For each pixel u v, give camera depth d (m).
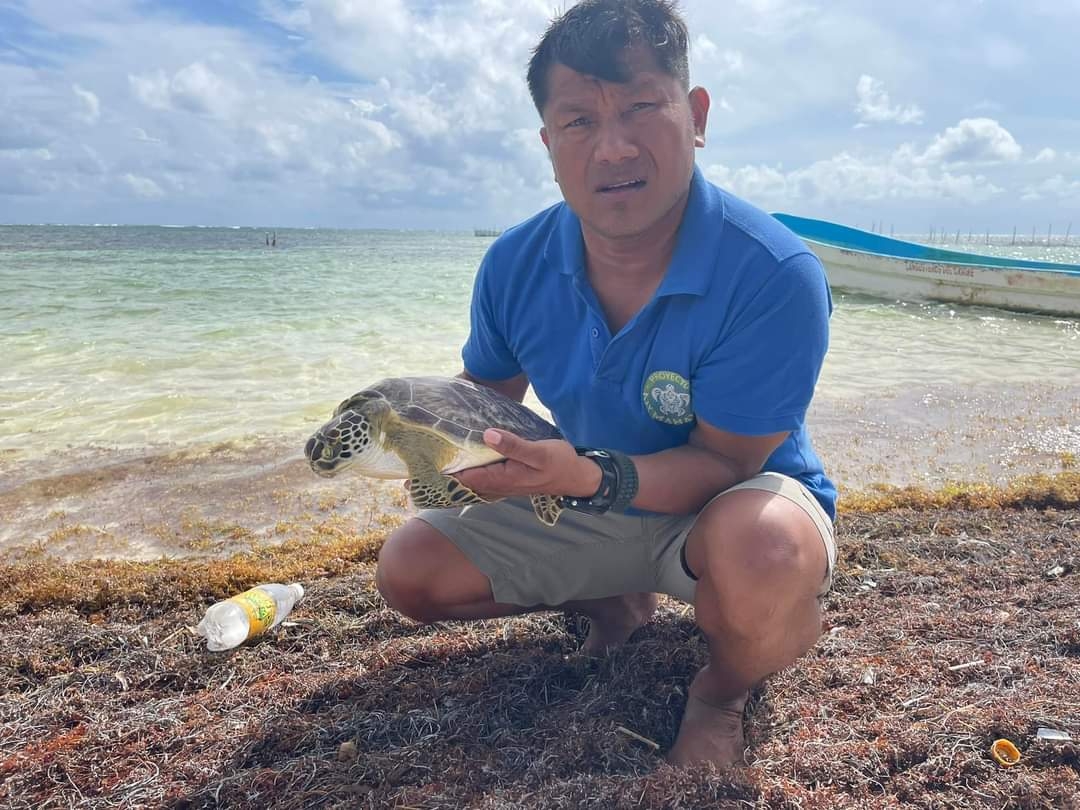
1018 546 1.48
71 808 0.83
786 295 0.83
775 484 0.86
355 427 0.90
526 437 0.96
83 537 1.73
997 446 2.40
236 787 0.85
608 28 0.77
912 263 6.32
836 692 1.01
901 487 2.04
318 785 0.85
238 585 1.38
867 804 0.80
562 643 1.17
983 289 5.98
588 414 0.96
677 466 0.87
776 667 0.85
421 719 0.97
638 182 0.81
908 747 0.88
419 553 0.99
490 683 1.05
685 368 0.87
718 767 0.83
